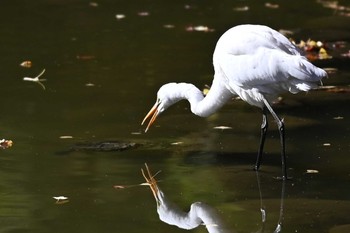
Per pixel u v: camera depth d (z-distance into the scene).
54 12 22.14
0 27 20.45
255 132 13.48
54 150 12.43
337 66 17.41
